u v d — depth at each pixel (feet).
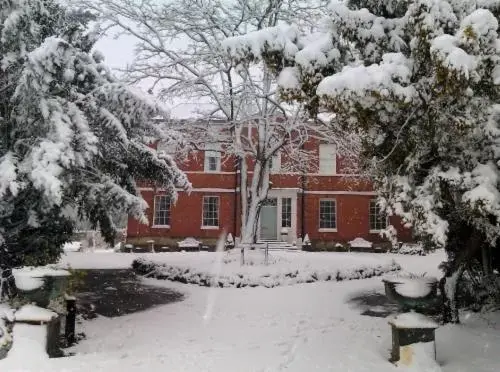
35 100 24.76
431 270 55.67
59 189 22.79
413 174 20.98
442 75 15.53
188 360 20.72
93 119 28.09
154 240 93.86
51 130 24.58
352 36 20.51
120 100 27.76
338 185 93.76
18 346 18.49
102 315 32.48
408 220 20.70
